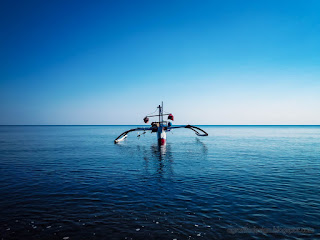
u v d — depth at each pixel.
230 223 8.62
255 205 10.58
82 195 12.22
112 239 7.48
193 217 9.19
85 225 8.51
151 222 8.73
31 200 11.43
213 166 21.20
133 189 13.34
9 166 21.36
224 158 26.50
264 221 8.79
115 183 14.84
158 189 13.35
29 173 18.19
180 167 20.73
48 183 14.91
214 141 54.88
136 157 27.44
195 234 7.76
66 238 7.57
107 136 79.06
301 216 9.27
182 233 7.85
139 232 7.94
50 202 11.10
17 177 16.73
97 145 43.84
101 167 20.81
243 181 15.34
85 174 17.73
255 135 87.50
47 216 9.37
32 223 8.70
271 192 12.70
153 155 29.27
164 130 43.75
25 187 13.94
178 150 35.22
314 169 19.70
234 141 54.72
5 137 70.81
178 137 74.00
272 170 19.20
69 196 12.05
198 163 22.95
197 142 51.47
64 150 34.97
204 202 10.99
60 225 8.52
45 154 30.16
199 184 14.51
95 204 10.77
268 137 72.94
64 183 14.90
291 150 34.84
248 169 19.70
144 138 67.75
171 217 9.20
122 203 10.89
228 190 13.11
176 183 14.79
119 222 8.75
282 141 54.69
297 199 11.48
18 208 10.29
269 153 31.06
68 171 18.95
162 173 18.05
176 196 11.97
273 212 9.71
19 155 28.98
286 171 18.78
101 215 9.44
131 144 46.25
